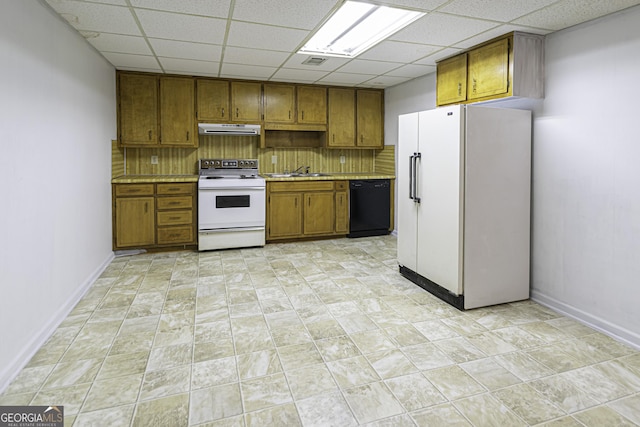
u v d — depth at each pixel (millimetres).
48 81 2609
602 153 2652
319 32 3266
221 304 3092
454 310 3006
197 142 5039
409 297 3273
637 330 2457
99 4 2607
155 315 2867
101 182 3977
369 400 1884
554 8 2531
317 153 5953
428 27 3014
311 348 2396
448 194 3055
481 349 2391
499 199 3062
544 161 3102
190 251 4777
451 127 2996
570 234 2902
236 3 2605
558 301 3018
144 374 2092
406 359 2270
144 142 4816
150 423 1705
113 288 3436
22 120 2227
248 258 4480
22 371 2098
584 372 2139
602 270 2674
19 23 2203
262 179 4941
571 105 2871
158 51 3787
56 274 2699
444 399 1896
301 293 3354
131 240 4516
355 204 5512
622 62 2516
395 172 5664
